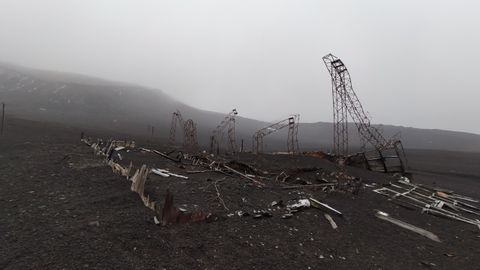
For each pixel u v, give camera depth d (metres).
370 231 15.48
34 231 10.28
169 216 11.97
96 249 9.33
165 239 10.65
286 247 11.72
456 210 24.69
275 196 18.62
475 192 38.69
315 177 30.17
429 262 12.70
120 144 38.03
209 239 11.21
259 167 33.59
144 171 16.81
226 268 9.46
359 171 39.50
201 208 14.65
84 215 12.03
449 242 15.92
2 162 21.50
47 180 16.95
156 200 15.09
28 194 14.43
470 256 14.14
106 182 16.97
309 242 12.61
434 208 23.20
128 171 18.62
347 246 13.00
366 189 27.44
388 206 22.08
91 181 17.06
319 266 10.71
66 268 8.20
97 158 24.41
